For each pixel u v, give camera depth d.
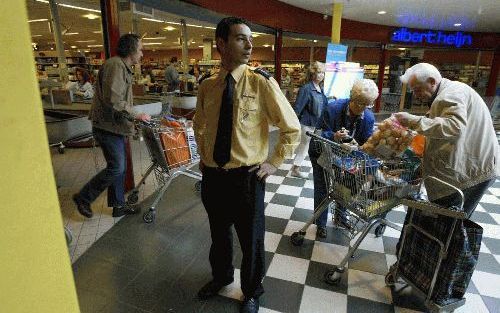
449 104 1.74
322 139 2.16
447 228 1.69
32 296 0.61
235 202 1.70
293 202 3.44
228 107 1.59
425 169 1.98
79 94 6.81
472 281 2.17
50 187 0.62
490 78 11.40
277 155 1.65
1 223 0.54
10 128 0.54
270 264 2.34
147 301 1.95
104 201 3.40
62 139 4.42
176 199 3.48
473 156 1.82
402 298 2.00
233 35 1.50
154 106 6.19
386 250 2.54
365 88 2.21
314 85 3.88
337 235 2.75
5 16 0.51
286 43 19.14
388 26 9.70
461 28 10.16
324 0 6.49
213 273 1.98
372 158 1.95
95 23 11.52
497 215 3.22
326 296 2.01
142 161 4.84
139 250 2.50
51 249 0.64
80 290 2.03
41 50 20.80
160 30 13.68
